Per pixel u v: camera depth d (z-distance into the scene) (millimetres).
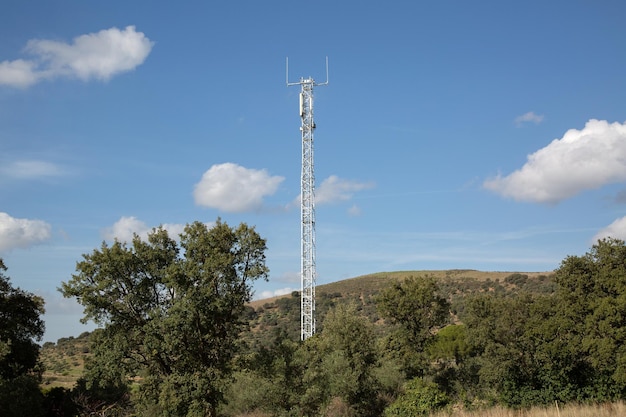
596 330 32781
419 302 53562
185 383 32438
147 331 32219
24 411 38750
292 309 115625
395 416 37625
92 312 32844
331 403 40281
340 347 42969
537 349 39031
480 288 114625
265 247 35500
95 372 33656
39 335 46812
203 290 32281
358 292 127750
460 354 61812
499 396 41438
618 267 34531
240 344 35812
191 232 34688
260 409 34656
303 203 56688
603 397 34844
